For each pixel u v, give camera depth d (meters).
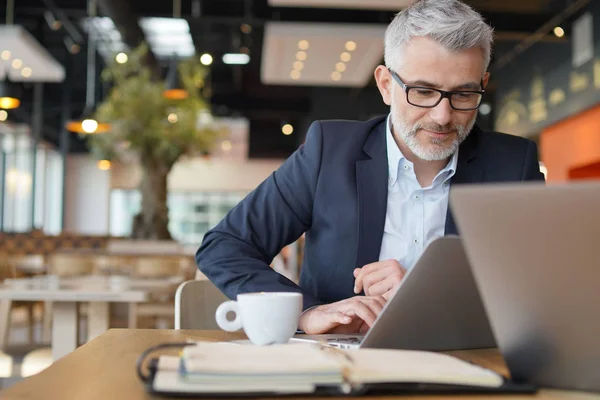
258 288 1.41
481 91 1.41
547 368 0.79
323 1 7.96
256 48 12.82
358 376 0.74
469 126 1.45
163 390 0.71
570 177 9.73
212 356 0.75
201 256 1.56
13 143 16.72
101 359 0.98
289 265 8.44
